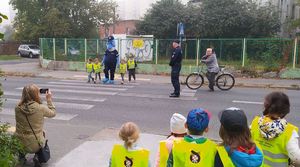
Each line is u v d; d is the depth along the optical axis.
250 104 11.37
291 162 3.28
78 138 7.02
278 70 19.72
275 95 3.24
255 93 14.01
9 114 9.38
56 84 16.36
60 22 43.66
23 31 45.12
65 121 8.71
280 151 3.16
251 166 2.60
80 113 9.65
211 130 7.97
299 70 19.28
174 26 36.03
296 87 16.23
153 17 37.25
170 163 2.97
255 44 20.61
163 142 3.61
